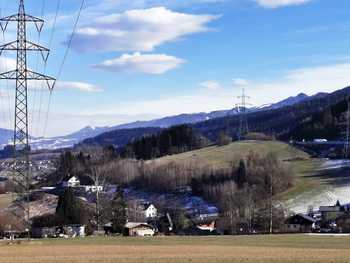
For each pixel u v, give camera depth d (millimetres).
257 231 176625
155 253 79000
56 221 181000
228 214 187500
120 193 193250
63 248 92938
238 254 75500
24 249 89875
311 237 132125
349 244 104500
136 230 175375
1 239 135250
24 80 89750
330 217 190875
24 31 86000
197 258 67562
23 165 102688
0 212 172500
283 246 98812
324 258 66312
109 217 184875
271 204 180250
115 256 71938
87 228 179625
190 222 195750
